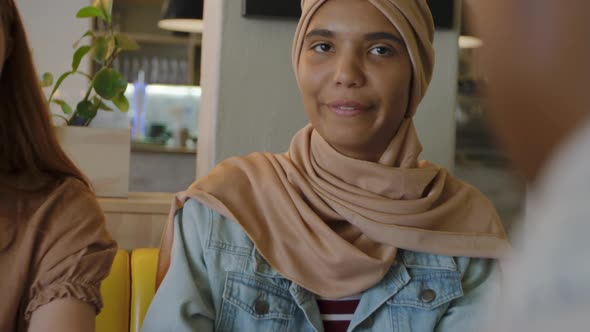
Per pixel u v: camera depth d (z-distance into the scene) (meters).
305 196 1.64
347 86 1.56
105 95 2.30
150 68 5.39
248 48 2.15
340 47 1.58
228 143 2.15
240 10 2.13
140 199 2.22
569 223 0.36
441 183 1.68
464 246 1.62
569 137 0.35
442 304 1.57
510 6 0.36
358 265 1.55
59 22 4.48
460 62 2.22
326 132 1.61
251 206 1.63
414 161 1.67
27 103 1.40
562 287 0.36
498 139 0.38
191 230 1.61
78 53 2.39
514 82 0.36
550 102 0.35
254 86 2.15
